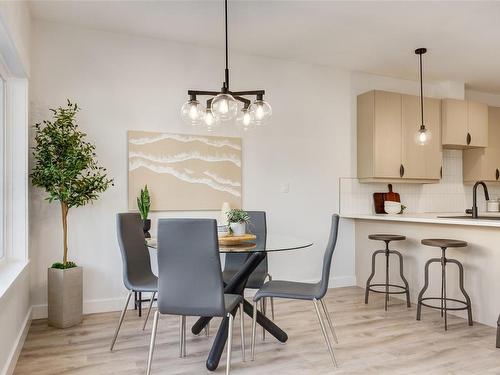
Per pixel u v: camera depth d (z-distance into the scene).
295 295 2.48
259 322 2.84
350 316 3.46
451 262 3.34
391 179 4.60
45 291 3.35
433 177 4.82
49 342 2.82
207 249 2.07
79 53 3.51
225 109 2.60
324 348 2.72
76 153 3.07
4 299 1.96
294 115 4.42
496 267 3.20
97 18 3.35
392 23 3.43
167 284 2.15
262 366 2.44
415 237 3.94
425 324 3.24
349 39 3.79
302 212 4.44
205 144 3.96
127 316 3.43
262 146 4.25
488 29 3.54
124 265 2.67
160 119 3.79
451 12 3.21
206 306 2.12
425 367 2.42
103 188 3.22
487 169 5.26
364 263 4.59
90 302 3.51
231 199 4.05
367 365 2.45
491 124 5.34
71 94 3.48
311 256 4.49
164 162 3.78
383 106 4.54
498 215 4.56
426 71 4.75
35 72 3.36
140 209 3.53
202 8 3.16
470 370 2.38
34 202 3.33
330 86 4.62
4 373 2.15
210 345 2.78
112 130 3.61
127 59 3.68
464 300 3.44
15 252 3.00
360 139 4.70
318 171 4.54
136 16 3.31
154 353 2.64
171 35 3.71
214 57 4.03
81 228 3.49
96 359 2.53
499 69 4.67
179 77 3.87
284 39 3.79
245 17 3.32
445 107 4.87
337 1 3.04
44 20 3.38
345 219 4.69
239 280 2.66
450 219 3.51
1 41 2.34
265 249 2.37
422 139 4.18
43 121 3.14
